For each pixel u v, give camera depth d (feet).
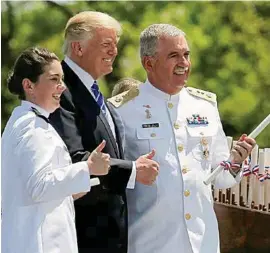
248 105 97.60
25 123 29.07
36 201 28.71
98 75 32.89
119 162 31.55
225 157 35.40
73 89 32.27
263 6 103.65
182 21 98.73
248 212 40.70
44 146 28.86
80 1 101.71
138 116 34.78
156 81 34.88
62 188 28.71
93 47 32.40
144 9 100.58
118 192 31.83
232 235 41.37
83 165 29.19
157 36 34.09
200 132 34.88
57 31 101.30
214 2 101.35
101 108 33.35
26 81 29.66
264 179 39.81
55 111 31.30
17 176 28.99
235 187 41.19
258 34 101.96
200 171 34.47
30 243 28.91
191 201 34.01
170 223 33.94
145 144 34.30
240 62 100.07
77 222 31.81
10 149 29.17
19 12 101.96
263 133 94.22
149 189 34.01
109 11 101.09
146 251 34.06
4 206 29.84
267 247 39.81
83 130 31.86
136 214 34.32
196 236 33.91
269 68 100.07
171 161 34.17
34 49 29.89
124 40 96.99
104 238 31.99
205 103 35.81
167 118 34.83
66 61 32.83
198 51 98.63
